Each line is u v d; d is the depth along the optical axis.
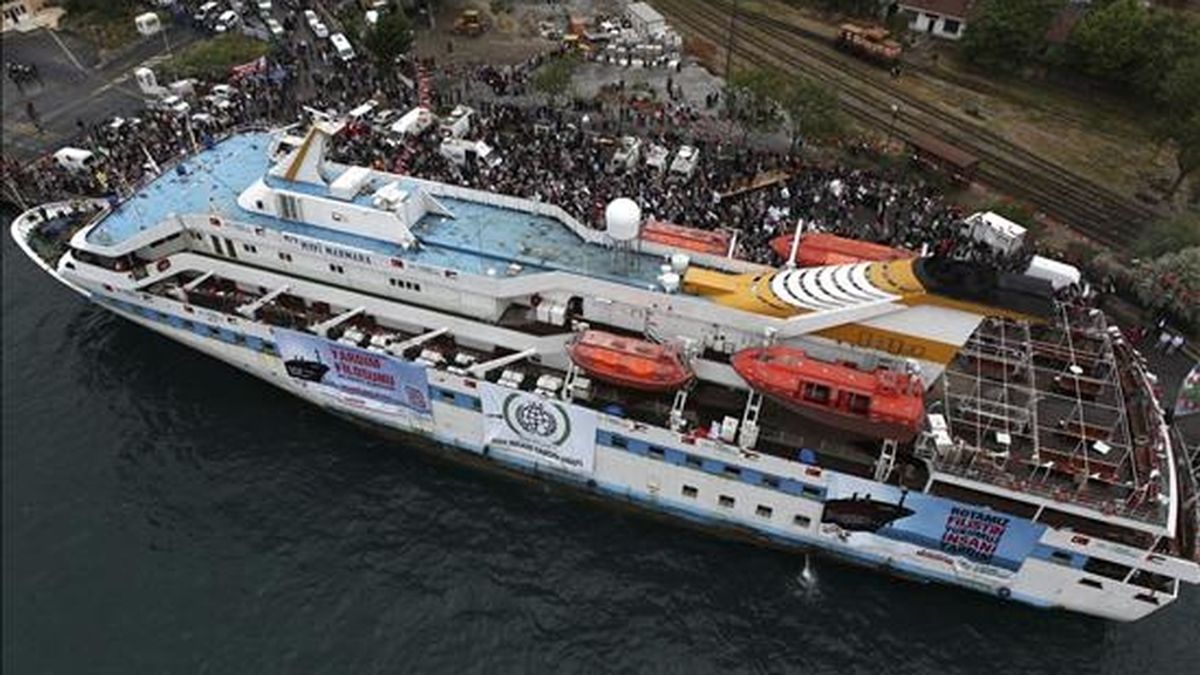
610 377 37.22
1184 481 37.03
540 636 36.97
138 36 89.25
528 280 39.94
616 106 75.69
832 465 36.75
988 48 83.44
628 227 39.22
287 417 46.62
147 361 49.69
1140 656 36.75
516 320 42.19
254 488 42.81
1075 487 34.44
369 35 76.75
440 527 41.31
